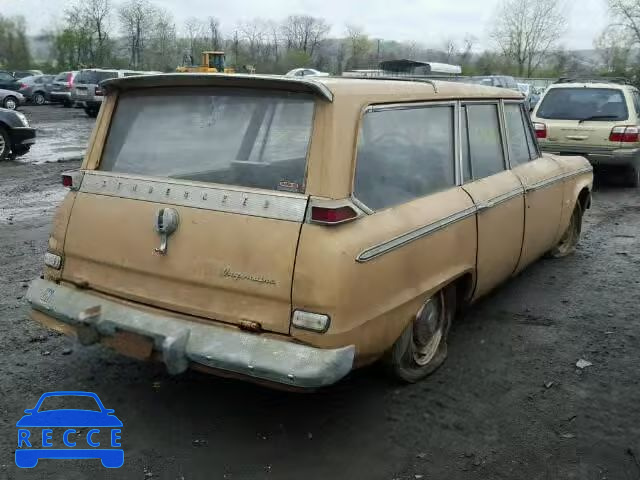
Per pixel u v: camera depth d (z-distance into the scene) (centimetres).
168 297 329
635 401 384
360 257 303
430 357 403
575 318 512
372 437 341
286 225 301
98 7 5403
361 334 312
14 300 526
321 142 307
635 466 321
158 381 394
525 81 4259
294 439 338
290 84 315
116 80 360
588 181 651
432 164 390
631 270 641
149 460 319
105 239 346
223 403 371
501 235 450
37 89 3422
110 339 334
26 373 401
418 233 346
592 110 1084
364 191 324
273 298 302
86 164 370
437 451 330
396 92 357
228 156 329
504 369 421
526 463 321
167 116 352
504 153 488
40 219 822
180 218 323
